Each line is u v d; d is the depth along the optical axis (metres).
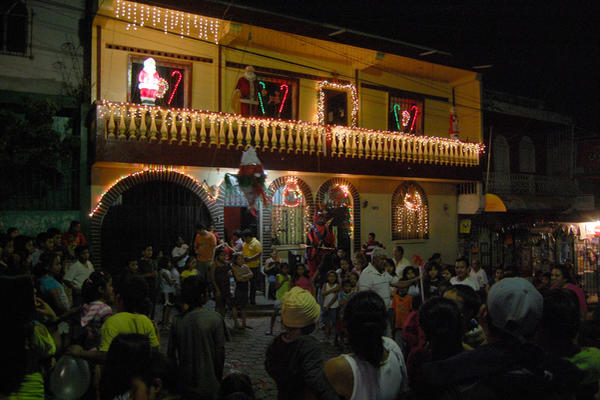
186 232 12.85
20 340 2.65
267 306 11.88
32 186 11.44
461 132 18.45
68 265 8.45
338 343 8.76
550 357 2.38
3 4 11.68
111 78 12.24
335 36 14.36
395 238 16.62
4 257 7.40
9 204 11.20
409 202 17.00
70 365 3.65
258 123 12.55
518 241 19.33
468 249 18.22
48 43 12.08
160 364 2.62
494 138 20.31
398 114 17.06
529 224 19.55
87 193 11.56
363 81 16.25
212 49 13.59
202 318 4.01
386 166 14.93
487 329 2.54
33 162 10.97
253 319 11.01
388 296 7.85
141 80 11.30
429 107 17.95
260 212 13.85
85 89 11.83
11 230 8.38
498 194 17.98
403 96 17.23
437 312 2.73
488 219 18.69
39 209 11.49
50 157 11.06
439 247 17.66
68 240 9.66
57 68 12.14
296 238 14.60
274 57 14.57
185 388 3.80
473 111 18.03
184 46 13.20
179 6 11.87
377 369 2.62
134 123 10.98
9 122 10.84
